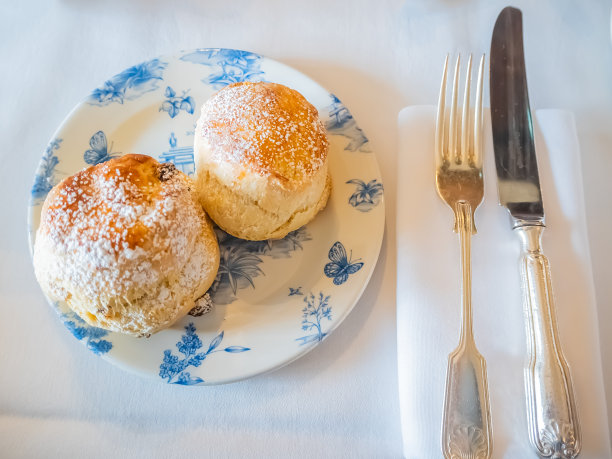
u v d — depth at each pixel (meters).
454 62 0.24
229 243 0.20
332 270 0.20
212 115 0.19
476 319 0.18
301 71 0.24
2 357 0.18
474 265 0.19
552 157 0.21
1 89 0.23
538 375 0.17
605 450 0.16
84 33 0.25
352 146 0.21
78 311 0.17
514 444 0.16
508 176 0.20
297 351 0.18
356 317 0.20
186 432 0.17
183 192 0.17
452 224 0.20
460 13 0.25
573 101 0.23
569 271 0.19
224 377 0.17
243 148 0.18
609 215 0.21
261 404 0.18
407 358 0.18
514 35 0.23
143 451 0.17
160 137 0.22
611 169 0.22
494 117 0.21
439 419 0.17
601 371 0.17
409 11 0.25
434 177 0.21
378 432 0.18
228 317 0.19
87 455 0.17
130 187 0.16
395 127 0.23
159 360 0.17
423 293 0.19
